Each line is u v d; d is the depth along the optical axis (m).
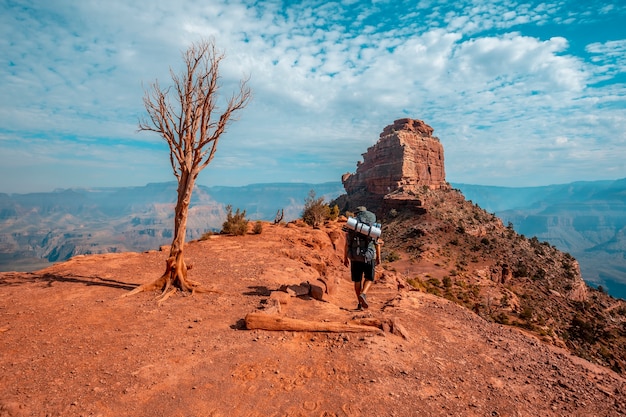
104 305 6.43
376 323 5.69
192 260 10.77
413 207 139.25
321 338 5.30
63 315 5.85
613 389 4.50
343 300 8.07
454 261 96.38
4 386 3.64
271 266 10.39
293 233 17.62
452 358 5.01
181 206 7.69
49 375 3.92
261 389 3.88
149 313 6.12
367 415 3.48
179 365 4.30
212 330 5.46
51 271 9.02
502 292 70.88
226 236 16.17
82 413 3.28
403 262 95.69
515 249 112.69
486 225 136.00
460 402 3.85
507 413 3.69
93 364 4.22
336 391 3.90
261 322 5.54
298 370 4.34
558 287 92.25
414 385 4.12
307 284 7.77
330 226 21.38
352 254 6.78
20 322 5.48
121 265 9.98
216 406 3.53
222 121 7.87
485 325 6.87
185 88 7.84
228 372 4.21
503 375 4.61
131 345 4.79
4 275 8.47
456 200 174.75
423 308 7.52
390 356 4.79
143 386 3.80
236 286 8.14
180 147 7.70
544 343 6.30
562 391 4.29
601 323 74.19
